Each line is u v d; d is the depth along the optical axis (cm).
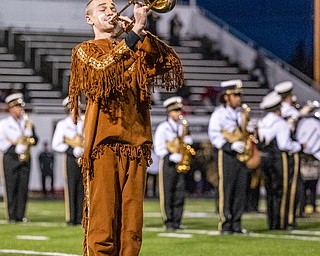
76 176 1769
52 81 3438
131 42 662
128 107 684
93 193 685
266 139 1662
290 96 1772
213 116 1580
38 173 2936
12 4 3659
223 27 3753
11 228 1691
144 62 674
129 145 684
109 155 681
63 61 3522
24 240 1427
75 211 1772
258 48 3672
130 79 675
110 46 691
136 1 677
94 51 676
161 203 1670
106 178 680
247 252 1253
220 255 1219
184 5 3809
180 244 1366
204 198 2872
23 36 3609
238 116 1571
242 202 1570
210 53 3716
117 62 661
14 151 1861
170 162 1661
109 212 682
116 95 680
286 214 1669
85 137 689
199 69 3653
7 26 3647
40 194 2923
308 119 1775
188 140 1681
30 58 3528
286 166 1655
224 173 1559
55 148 1778
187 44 3741
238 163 1557
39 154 2891
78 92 686
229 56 3716
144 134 692
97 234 682
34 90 3397
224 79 3625
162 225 1769
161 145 1666
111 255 685
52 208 2347
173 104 1689
